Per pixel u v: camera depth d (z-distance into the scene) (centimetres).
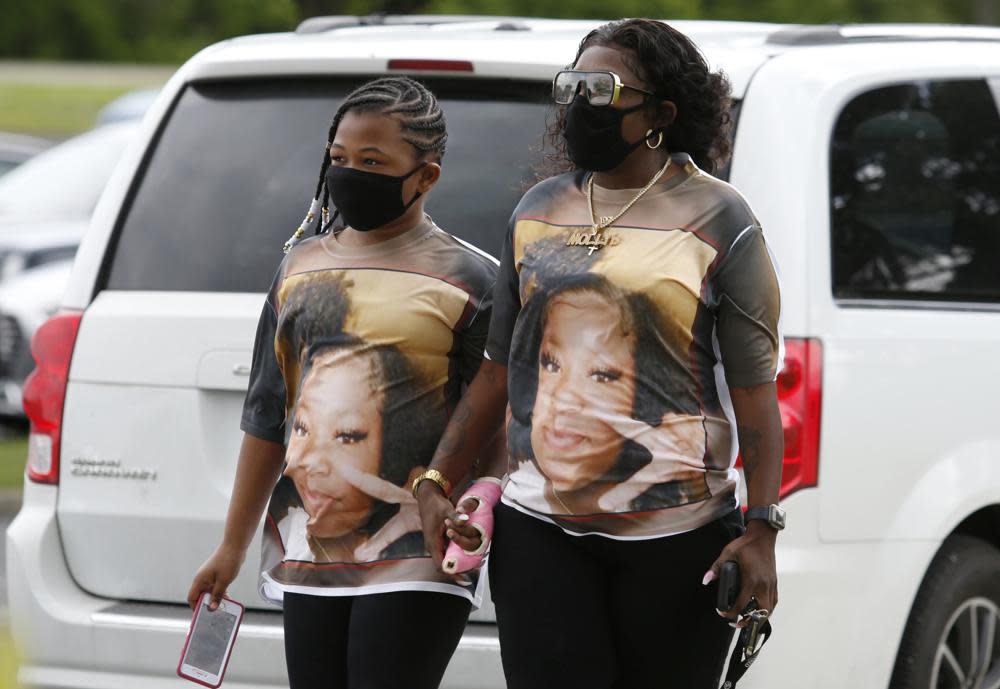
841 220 1204
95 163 3244
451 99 1224
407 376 976
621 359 890
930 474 1216
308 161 1266
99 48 14600
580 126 909
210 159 1287
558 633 915
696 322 895
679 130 930
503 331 949
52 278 2792
